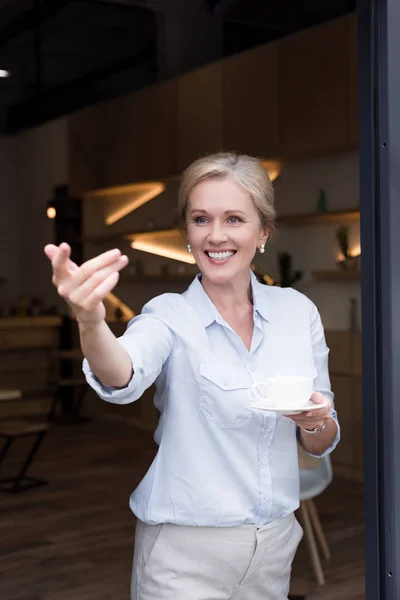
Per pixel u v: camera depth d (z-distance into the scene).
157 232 7.71
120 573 3.61
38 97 9.33
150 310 1.51
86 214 8.57
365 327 1.65
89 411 8.01
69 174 8.75
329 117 5.55
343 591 3.38
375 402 1.63
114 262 1.09
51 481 5.30
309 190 6.12
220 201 1.41
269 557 1.50
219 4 7.18
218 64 6.58
